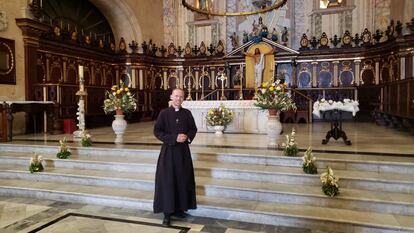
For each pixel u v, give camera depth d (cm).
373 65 1287
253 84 1416
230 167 526
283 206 431
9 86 873
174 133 411
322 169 507
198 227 401
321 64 1373
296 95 1363
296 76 1402
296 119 1254
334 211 409
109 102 755
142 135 853
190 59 1554
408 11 1077
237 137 798
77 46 1204
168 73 1586
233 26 1547
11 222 421
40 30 959
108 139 771
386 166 477
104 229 396
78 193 503
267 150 601
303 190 449
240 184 482
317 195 428
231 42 1548
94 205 491
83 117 800
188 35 1612
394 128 998
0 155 661
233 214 424
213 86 1522
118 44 1460
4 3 857
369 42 1283
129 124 1261
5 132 744
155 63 1540
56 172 576
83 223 417
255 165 541
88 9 1334
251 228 396
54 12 1158
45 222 421
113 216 443
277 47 1390
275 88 659
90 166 593
